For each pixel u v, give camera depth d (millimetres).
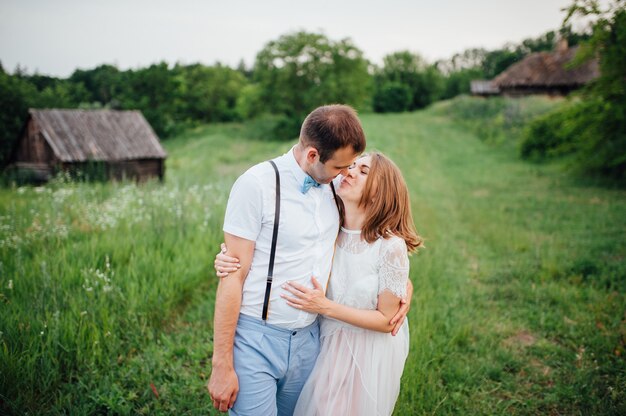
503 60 74312
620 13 11547
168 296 4227
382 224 2170
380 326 2154
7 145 23438
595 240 7262
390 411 2408
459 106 39594
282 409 2359
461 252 7129
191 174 17781
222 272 1956
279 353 2072
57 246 5070
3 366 2781
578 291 5117
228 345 1958
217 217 6750
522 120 28953
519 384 3400
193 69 65875
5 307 3574
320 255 2088
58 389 2898
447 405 3037
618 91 12828
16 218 6461
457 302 4883
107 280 3990
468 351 3840
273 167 2006
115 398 2852
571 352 3830
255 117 51969
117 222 6320
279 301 2025
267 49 48500
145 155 19516
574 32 12867
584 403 3131
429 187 14766
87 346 3254
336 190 2273
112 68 60656
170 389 3064
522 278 5746
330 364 2273
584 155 14570
